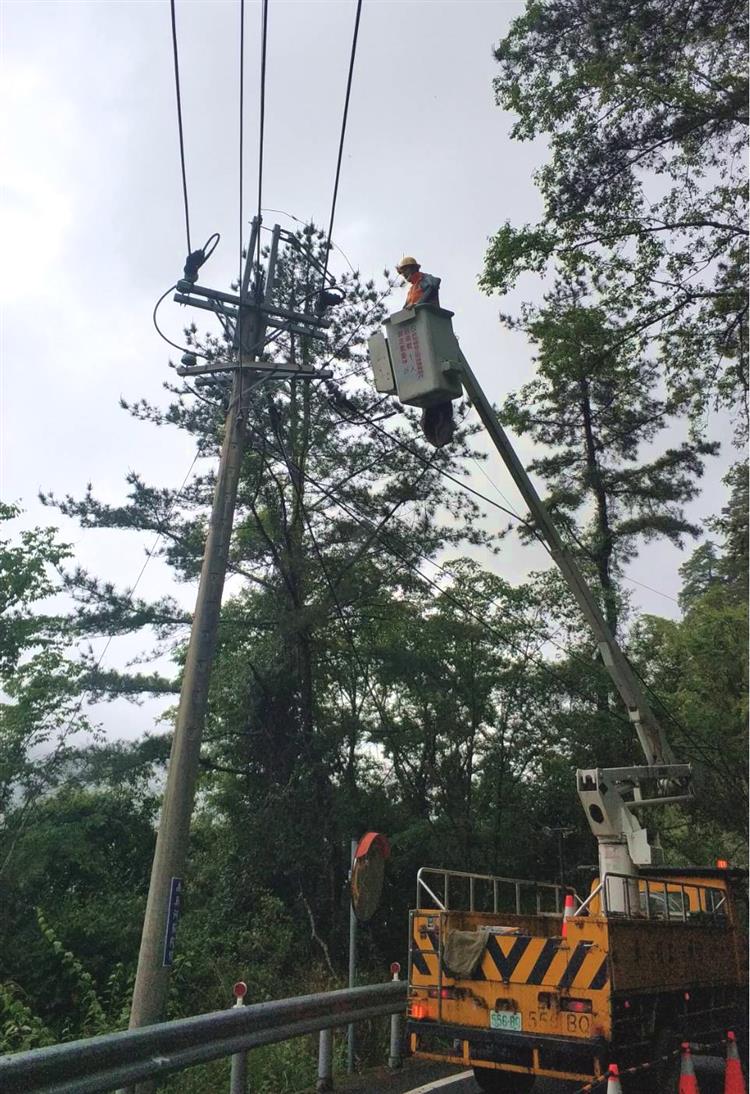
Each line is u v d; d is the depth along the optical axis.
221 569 10.26
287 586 18.83
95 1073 5.25
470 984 7.78
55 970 16.42
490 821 20.28
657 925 8.12
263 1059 8.88
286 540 18.95
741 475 18.86
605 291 15.13
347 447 19.31
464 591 20.56
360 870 9.28
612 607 22.31
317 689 20.67
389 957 18.91
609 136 13.93
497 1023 7.55
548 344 15.88
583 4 13.49
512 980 7.58
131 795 20.58
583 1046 7.06
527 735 20.36
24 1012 11.69
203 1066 8.65
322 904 18.55
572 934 7.41
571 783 20.12
